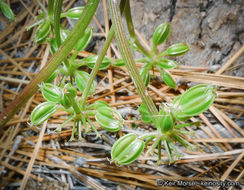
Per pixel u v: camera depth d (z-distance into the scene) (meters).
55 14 0.09
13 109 0.09
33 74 0.15
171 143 0.09
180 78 0.13
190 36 0.14
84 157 0.12
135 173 0.12
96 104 0.10
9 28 0.16
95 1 0.08
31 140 0.13
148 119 0.10
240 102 0.13
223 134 0.12
